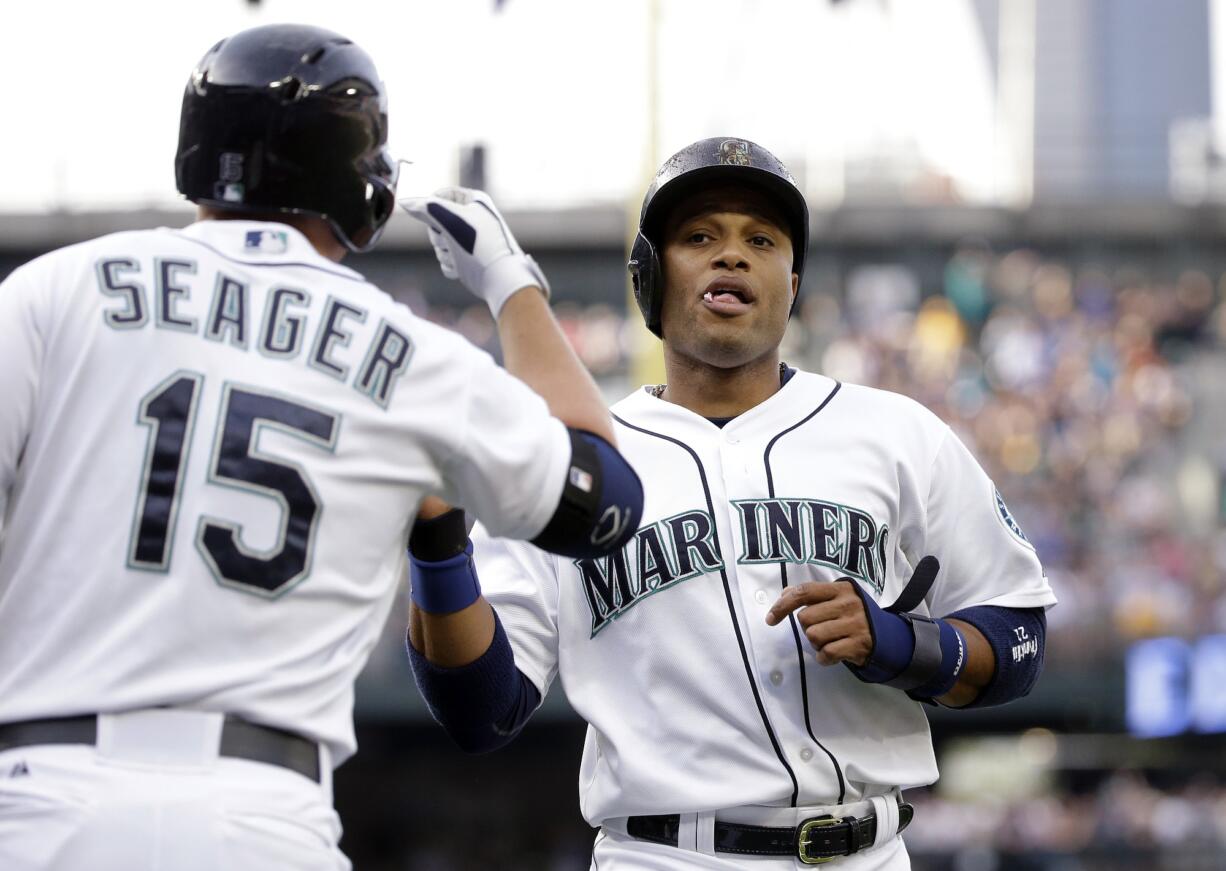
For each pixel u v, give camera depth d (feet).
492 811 216.74
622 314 222.69
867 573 39.73
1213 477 206.90
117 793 26.14
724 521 39.83
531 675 40.45
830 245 230.68
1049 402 209.46
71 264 28.78
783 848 38.29
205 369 28.09
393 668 171.63
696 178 41.11
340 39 31.14
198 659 27.04
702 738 38.37
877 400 42.11
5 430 27.63
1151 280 231.30
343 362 28.78
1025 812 183.21
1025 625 40.75
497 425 29.78
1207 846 174.09
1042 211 229.66
